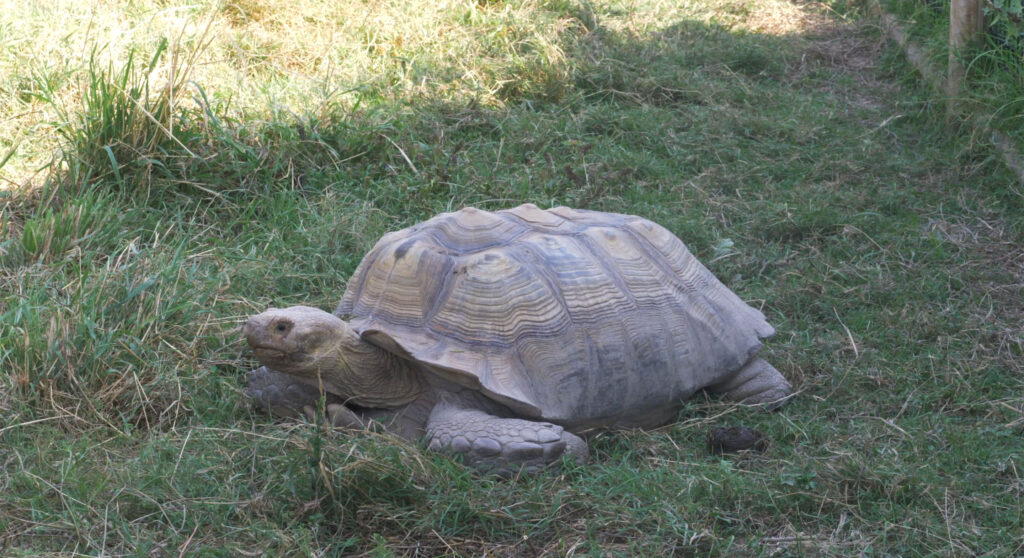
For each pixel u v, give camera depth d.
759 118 5.57
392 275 2.88
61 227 3.73
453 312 2.80
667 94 5.99
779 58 6.59
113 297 3.26
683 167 5.14
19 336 3.00
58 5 5.51
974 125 5.11
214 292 3.55
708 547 2.45
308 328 2.71
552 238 3.02
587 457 2.78
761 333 3.24
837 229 4.46
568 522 2.53
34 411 2.85
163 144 4.38
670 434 3.01
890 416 3.15
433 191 4.59
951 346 3.54
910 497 2.64
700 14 7.46
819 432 2.99
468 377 2.69
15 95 4.77
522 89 5.81
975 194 4.73
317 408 2.83
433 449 2.67
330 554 2.37
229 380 3.13
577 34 6.73
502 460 2.60
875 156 5.16
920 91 5.90
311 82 5.39
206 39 5.57
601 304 2.91
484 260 2.86
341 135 4.84
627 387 2.89
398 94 5.53
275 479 2.57
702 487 2.64
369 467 2.51
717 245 4.27
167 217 4.18
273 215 4.25
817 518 2.58
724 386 3.21
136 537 2.35
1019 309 3.79
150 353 3.11
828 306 3.84
